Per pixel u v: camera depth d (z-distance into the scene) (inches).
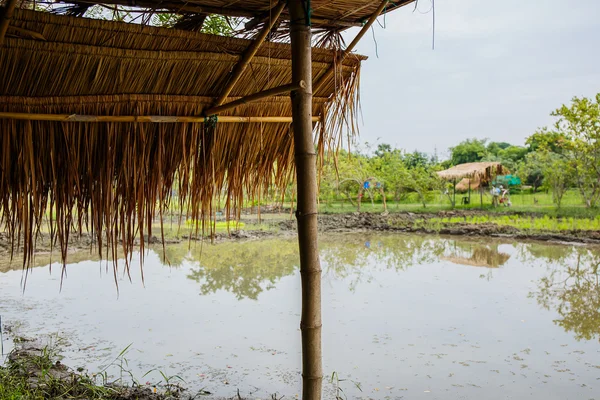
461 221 679.7
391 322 240.4
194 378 176.7
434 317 249.0
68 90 89.0
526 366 187.9
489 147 1743.4
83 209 97.9
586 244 485.7
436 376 178.9
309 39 86.7
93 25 83.0
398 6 97.3
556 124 697.0
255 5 94.5
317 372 88.7
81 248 433.4
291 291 307.9
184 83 97.7
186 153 103.0
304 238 87.0
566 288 309.6
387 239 563.2
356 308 265.3
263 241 536.4
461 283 326.0
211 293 301.4
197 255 437.1
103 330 228.5
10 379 155.7
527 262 401.4
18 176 88.6
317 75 110.3
